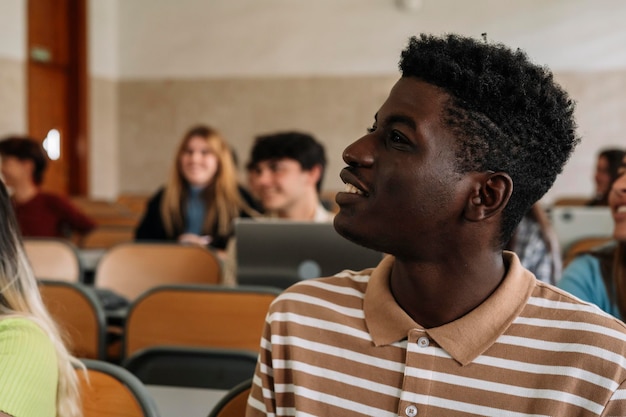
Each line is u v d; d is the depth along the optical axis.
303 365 0.81
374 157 0.73
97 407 1.08
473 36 0.78
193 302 1.80
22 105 7.27
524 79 0.71
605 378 0.70
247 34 8.67
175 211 3.47
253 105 8.72
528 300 0.75
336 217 0.75
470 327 0.73
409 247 0.73
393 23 8.30
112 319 2.20
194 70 8.83
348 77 8.45
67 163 8.30
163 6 8.84
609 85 7.85
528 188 0.73
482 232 0.73
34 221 3.97
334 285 0.85
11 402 0.92
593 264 1.43
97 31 8.55
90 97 8.45
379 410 0.76
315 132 8.57
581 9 7.87
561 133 0.74
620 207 1.32
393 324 0.77
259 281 1.90
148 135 8.99
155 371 1.56
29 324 1.01
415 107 0.71
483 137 0.70
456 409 0.73
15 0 7.12
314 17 8.49
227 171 3.47
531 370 0.72
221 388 1.53
